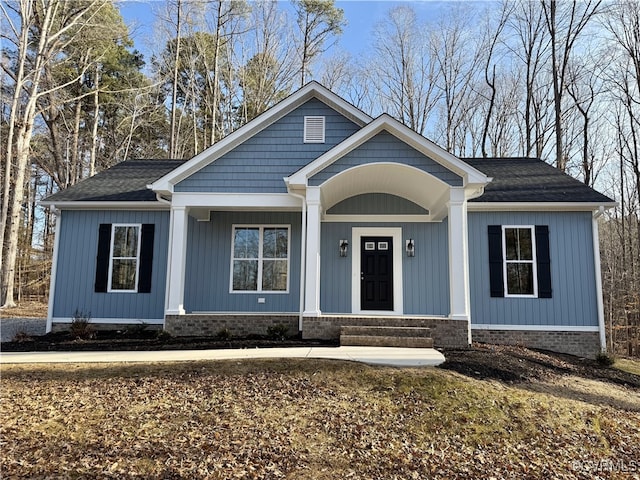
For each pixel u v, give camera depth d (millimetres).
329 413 5410
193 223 11727
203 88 27016
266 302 11484
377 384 6184
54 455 4465
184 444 4680
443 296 11289
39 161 24891
